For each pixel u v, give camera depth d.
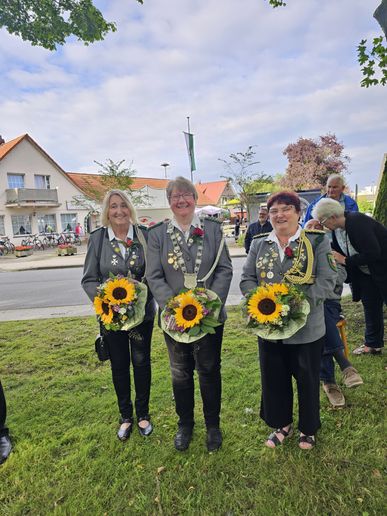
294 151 34.50
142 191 29.30
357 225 3.09
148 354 2.73
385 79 4.80
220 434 2.52
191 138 23.14
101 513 2.00
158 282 2.41
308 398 2.28
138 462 2.38
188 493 2.11
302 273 2.20
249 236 6.33
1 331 5.56
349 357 3.64
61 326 5.65
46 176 29.42
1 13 7.13
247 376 3.46
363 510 1.90
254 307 2.15
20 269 15.74
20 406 3.19
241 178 19.81
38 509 2.06
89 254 2.73
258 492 2.07
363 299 3.63
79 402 3.19
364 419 2.66
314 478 2.13
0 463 2.47
